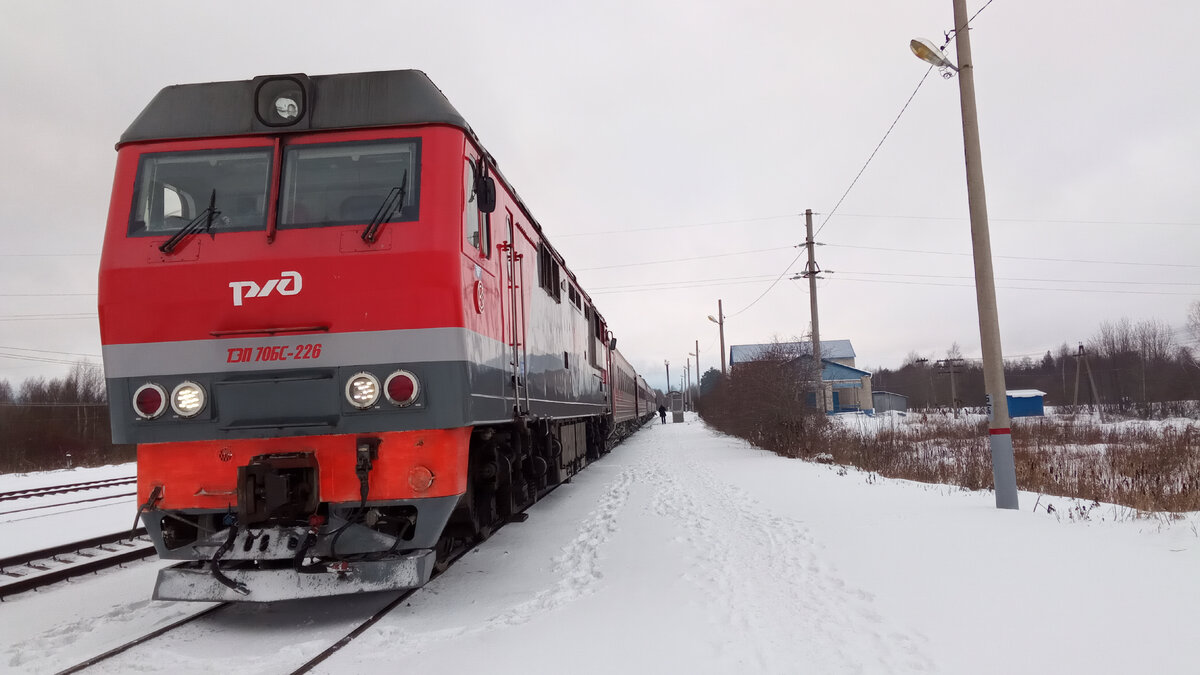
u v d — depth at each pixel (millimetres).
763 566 6293
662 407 59844
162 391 5004
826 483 11992
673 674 3875
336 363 4992
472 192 5773
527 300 8086
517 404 7230
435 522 5078
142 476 5098
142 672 4258
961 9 8930
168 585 4914
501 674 4004
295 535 4891
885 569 5762
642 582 5996
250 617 5398
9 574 7023
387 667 4207
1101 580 4938
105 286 5098
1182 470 12008
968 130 8844
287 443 5031
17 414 26422
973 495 9727
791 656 4031
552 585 6148
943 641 4066
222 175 5328
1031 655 3760
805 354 20125
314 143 5340
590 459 15875
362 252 5059
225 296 5035
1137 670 3467
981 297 8523
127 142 5398
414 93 5445
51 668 4414
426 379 4996
